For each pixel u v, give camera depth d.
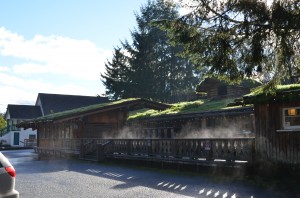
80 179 14.35
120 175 15.16
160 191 11.11
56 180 14.25
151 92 58.06
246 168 13.20
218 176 13.73
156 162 17.44
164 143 17.23
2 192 6.60
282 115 12.84
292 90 12.07
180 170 15.93
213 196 10.16
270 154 12.98
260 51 8.54
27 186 12.83
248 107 17.52
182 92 62.22
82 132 26.12
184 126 22.83
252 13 8.16
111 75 61.03
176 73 62.72
